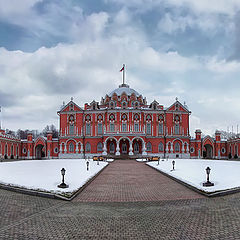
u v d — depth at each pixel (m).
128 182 23.67
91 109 77.50
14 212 12.73
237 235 9.52
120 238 9.35
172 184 22.39
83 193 18.23
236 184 20.16
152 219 11.73
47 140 77.12
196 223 11.05
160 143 75.50
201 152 76.12
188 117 77.31
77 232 9.95
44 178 23.41
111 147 74.69
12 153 74.25
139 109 74.94
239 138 68.81
